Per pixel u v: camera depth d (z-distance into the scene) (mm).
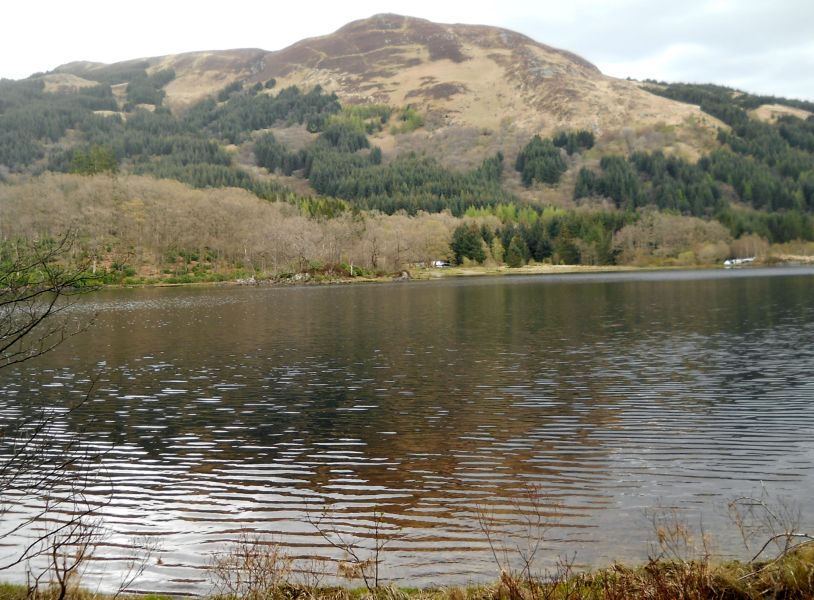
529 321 52094
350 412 24156
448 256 177000
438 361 34375
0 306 10242
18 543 13555
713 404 23922
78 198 142375
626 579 10109
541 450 19203
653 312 56656
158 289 109312
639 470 17281
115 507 15594
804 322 46750
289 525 14391
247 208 156500
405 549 12984
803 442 19250
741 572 10047
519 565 12086
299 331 48688
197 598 11172
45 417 23984
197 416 24016
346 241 152875
